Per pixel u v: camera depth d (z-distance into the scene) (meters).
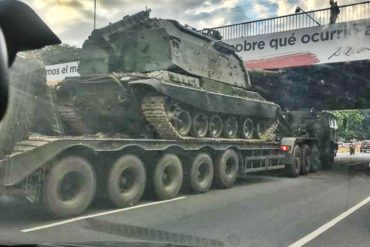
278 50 17.44
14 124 7.12
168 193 10.02
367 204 9.44
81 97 10.38
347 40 16.38
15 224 6.71
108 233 6.14
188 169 10.88
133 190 9.13
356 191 11.62
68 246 4.05
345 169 18.83
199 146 11.32
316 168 17.64
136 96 10.58
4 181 7.18
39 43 1.59
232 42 18.00
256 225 7.14
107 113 10.63
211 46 13.30
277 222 7.44
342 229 7.01
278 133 17.09
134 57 11.70
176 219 7.47
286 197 10.40
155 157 9.77
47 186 7.35
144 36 11.57
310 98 19.30
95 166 8.28
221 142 12.16
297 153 15.92
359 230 6.94
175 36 11.76
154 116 10.46
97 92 10.55
